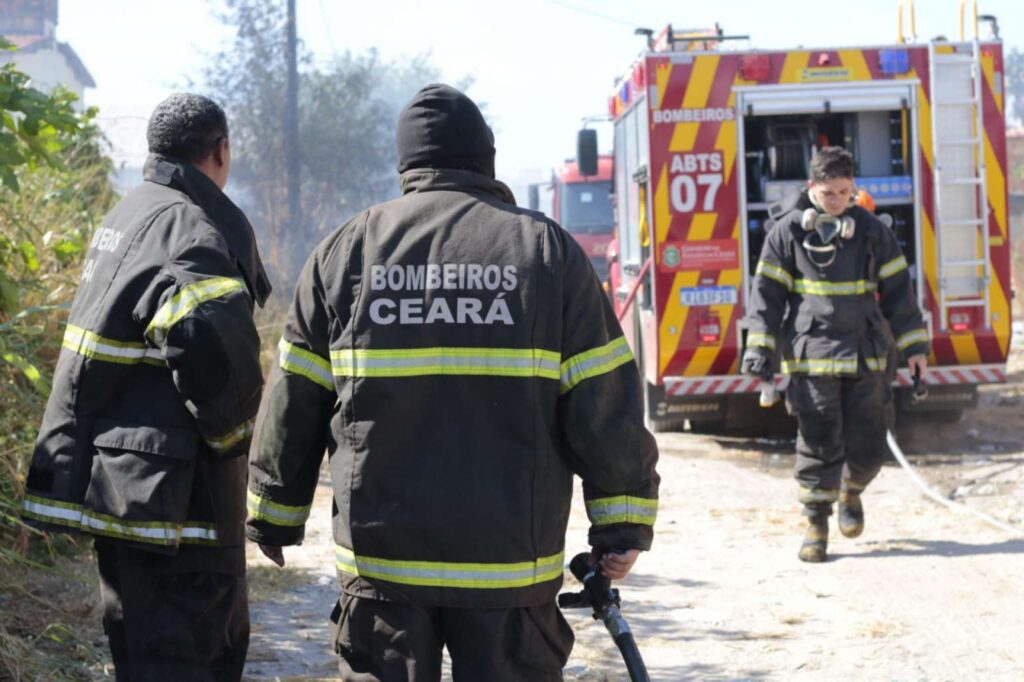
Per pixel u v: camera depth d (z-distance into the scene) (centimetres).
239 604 352
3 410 537
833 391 638
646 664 484
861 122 1018
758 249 1020
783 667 477
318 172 2773
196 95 360
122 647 341
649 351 1030
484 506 267
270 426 288
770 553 665
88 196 781
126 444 325
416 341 272
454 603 267
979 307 988
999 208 991
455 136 286
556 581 277
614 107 1232
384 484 270
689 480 887
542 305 273
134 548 328
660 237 987
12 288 497
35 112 457
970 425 1088
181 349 314
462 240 277
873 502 797
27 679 415
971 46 988
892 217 1023
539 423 273
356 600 274
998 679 456
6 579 514
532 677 274
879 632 516
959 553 646
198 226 329
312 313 284
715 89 984
